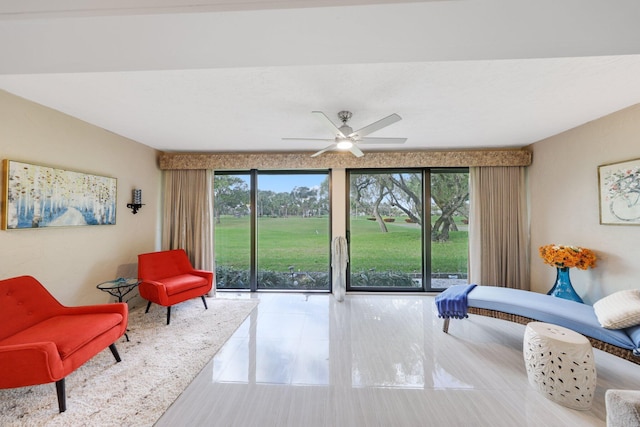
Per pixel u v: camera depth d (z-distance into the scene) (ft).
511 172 12.78
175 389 6.40
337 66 5.89
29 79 6.49
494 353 8.14
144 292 10.53
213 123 9.55
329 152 13.29
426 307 12.07
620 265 8.61
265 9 3.04
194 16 3.16
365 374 7.09
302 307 12.04
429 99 7.54
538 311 7.69
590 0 2.91
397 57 4.13
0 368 5.17
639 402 3.70
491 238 12.82
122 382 6.62
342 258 13.29
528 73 6.19
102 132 10.16
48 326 6.57
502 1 2.94
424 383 6.73
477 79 6.45
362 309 11.80
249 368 7.33
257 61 4.23
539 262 12.05
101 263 10.16
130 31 3.43
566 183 10.54
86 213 9.43
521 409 5.85
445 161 12.90
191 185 13.55
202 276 11.90
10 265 7.30
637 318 6.14
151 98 7.52
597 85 6.79
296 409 5.84
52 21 3.20
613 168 8.70
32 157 7.82
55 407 5.78
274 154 13.44
